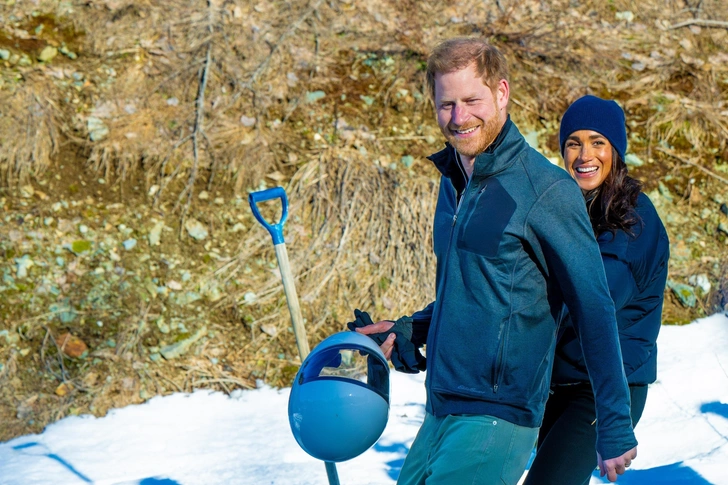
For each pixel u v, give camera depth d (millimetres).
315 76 8273
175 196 7344
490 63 2994
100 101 7781
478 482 2947
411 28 8828
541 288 2973
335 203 7406
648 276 3432
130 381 6258
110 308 6625
